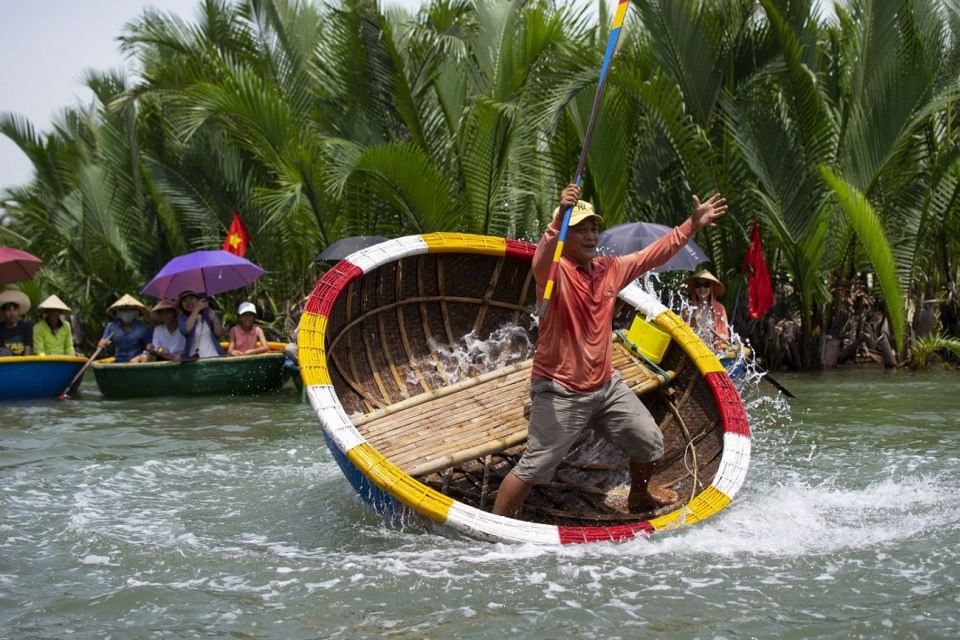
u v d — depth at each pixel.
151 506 5.64
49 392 11.73
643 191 13.68
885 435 7.61
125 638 3.59
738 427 5.22
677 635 3.49
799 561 4.29
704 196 13.23
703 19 13.35
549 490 5.60
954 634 3.45
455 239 6.43
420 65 14.20
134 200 17.50
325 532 5.00
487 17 14.49
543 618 3.67
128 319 12.78
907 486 5.76
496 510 4.82
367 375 6.29
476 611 3.76
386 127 14.41
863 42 13.23
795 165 13.32
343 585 4.09
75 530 5.04
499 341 6.73
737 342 9.67
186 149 16.45
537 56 13.48
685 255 10.16
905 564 4.23
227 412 9.93
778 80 14.05
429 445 5.19
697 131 12.89
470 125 13.44
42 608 3.90
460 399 5.77
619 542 4.51
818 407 9.41
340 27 13.70
